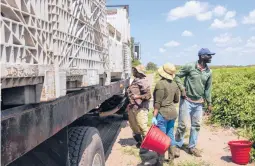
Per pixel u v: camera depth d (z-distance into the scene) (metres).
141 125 7.22
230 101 10.73
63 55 2.88
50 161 3.30
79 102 3.60
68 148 3.48
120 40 9.02
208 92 7.26
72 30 3.19
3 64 1.80
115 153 7.45
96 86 4.73
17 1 2.02
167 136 5.82
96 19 4.33
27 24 2.16
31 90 2.40
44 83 2.38
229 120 10.44
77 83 3.46
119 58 7.61
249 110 9.80
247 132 9.07
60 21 2.80
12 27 1.96
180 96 7.13
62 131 3.33
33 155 3.21
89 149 3.83
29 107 2.40
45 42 2.46
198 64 6.99
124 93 8.92
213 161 6.93
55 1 2.66
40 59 2.37
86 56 3.78
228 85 13.05
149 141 5.73
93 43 4.17
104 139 8.59
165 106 6.16
